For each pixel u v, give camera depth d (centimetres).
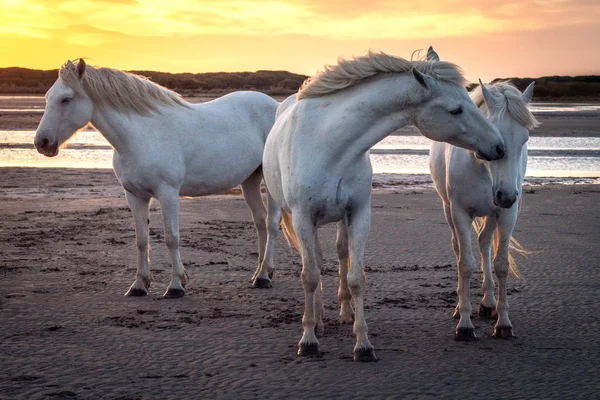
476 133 480
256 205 799
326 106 506
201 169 750
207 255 924
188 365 503
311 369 495
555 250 952
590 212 1315
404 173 1959
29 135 3048
